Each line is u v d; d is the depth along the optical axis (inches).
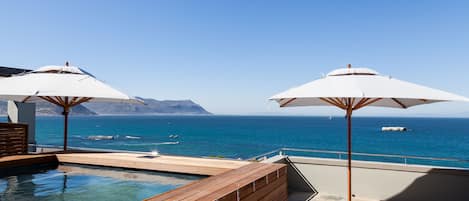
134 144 2084.2
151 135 2854.3
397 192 255.3
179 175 234.4
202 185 150.2
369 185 265.3
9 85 245.9
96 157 263.7
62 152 289.0
